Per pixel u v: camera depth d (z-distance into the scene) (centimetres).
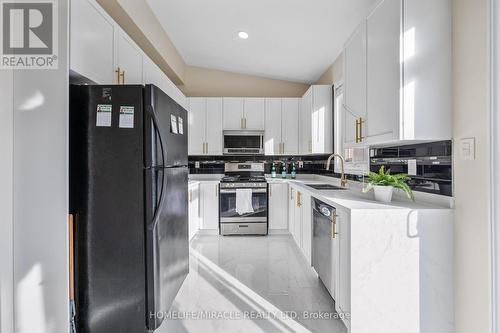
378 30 177
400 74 154
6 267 145
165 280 177
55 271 150
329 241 213
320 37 308
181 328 188
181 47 387
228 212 413
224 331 186
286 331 186
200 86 470
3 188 144
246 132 443
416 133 156
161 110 173
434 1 156
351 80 223
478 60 141
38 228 150
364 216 162
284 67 414
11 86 148
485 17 137
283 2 252
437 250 161
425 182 183
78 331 160
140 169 160
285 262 307
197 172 470
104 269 161
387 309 162
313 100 379
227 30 324
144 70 261
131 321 162
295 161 468
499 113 133
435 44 156
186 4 278
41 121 149
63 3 150
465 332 153
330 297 230
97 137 160
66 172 150
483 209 140
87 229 160
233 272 279
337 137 367
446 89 157
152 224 159
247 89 474
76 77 170
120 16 239
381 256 162
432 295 162
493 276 136
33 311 150
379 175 200
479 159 142
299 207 327
